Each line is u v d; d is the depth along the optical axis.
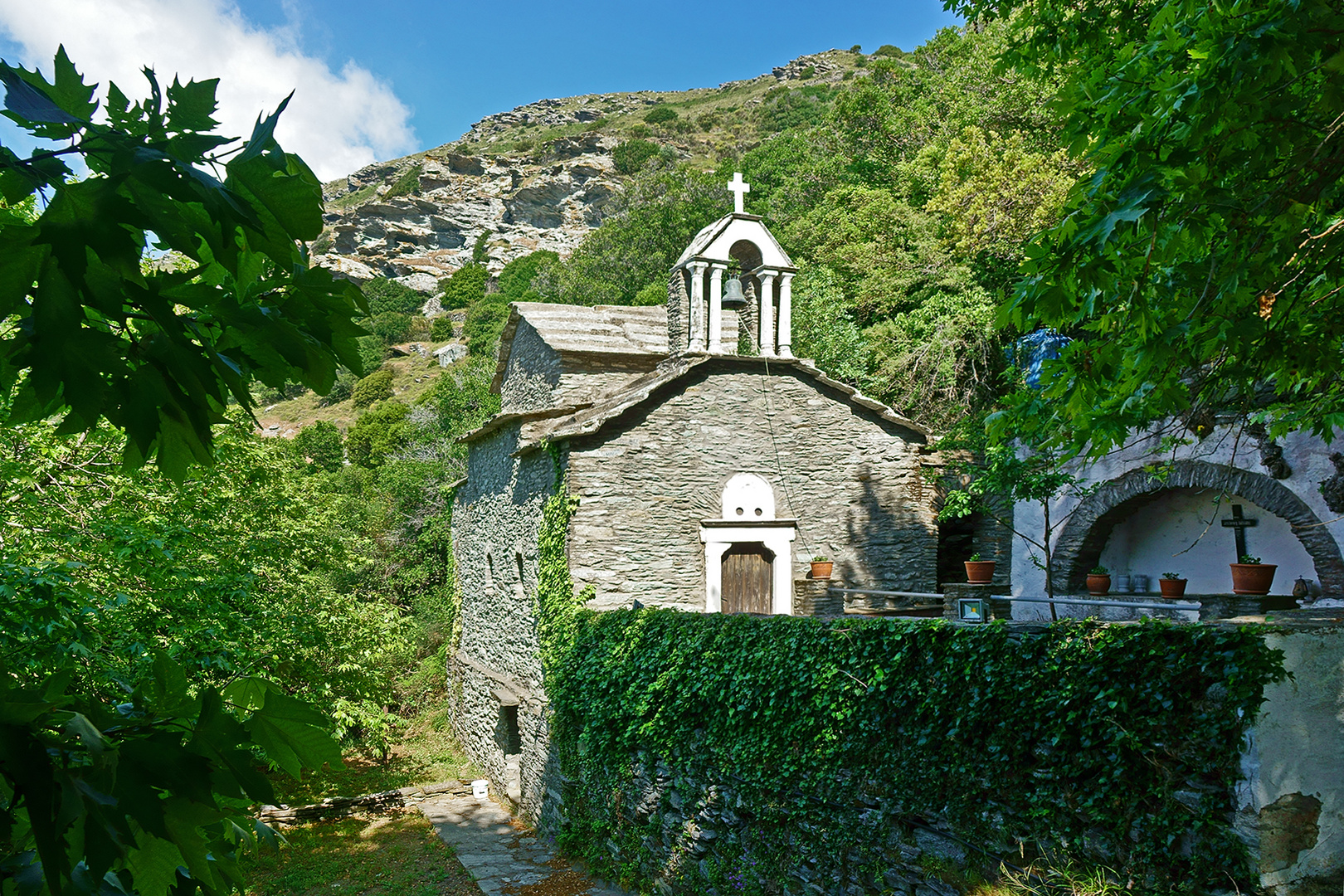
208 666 9.48
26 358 1.30
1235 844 4.95
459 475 29.67
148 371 1.35
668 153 76.00
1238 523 11.22
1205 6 4.40
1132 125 4.67
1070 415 5.45
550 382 15.53
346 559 19.27
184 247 1.25
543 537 12.95
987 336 16.88
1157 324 4.72
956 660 6.71
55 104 1.22
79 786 1.27
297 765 1.61
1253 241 4.61
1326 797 5.08
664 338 16.00
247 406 1.49
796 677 8.17
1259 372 5.39
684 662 9.66
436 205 89.94
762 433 13.31
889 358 18.64
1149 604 7.84
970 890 6.30
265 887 11.73
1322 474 9.12
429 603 24.44
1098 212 4.32
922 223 21.47
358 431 47.53
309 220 1.34
